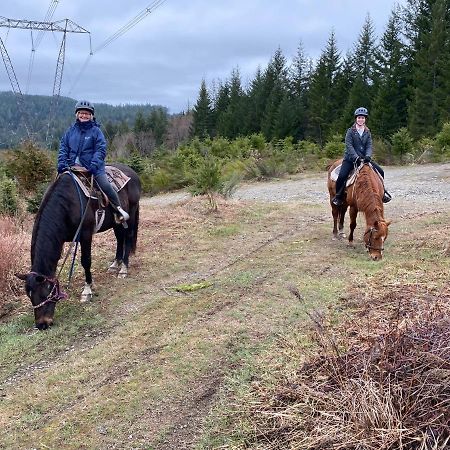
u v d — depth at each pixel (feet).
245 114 185.78
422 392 11.02
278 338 16.40
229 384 14.15
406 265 22.34
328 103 148.87
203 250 27.78
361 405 10.98
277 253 26.27
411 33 127.44
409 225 30.17
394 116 120.37
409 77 121.60
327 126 146.61
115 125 249.34
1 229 30.48
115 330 18.48
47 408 13.88
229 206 38.24
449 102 105.81
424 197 41.06
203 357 15.76
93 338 18.03
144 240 30.09
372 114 121.60
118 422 13.05
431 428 10.34
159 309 19.94
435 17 114.62
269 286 21.22
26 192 48.42
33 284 18.22
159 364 15.64
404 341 12.53
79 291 22.58
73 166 21.02
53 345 17.63
